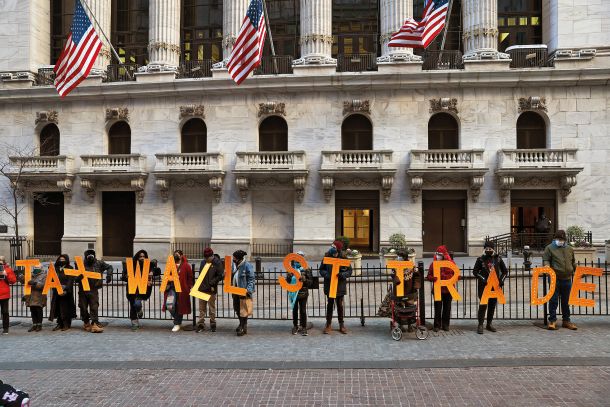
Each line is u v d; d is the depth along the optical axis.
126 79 27.98
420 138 24.67
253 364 8.58
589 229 23.66
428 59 26.14
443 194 24.78
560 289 10.78
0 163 27.47
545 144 24.58
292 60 26.62
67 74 20.56
